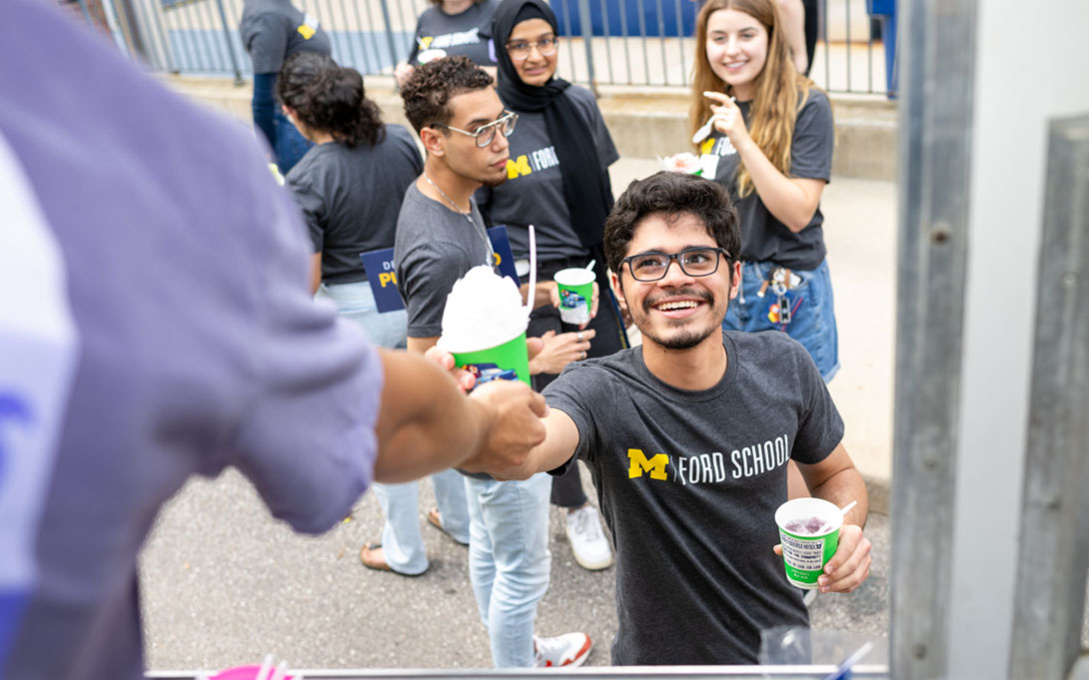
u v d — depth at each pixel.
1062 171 0.59
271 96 5.22
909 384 0.67
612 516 2.03
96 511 0.39
